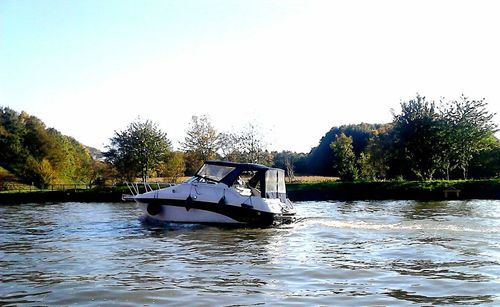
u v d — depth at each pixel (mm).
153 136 56812
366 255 11133
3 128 85125
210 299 7328
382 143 56125
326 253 11562
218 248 12758
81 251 12445
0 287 8312
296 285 8242
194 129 57188
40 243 14133
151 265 10312
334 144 59250
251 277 8961
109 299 7434
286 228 17078
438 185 41062
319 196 42062
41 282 8695
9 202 45281
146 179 56656
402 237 13930
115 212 28156
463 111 48719
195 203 18438
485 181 40688
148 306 7008
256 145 56312
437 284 8062
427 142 47375
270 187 19562
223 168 18969
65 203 41844
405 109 48844
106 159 58844
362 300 7156
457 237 13602
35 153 76875
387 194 41031
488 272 8938
